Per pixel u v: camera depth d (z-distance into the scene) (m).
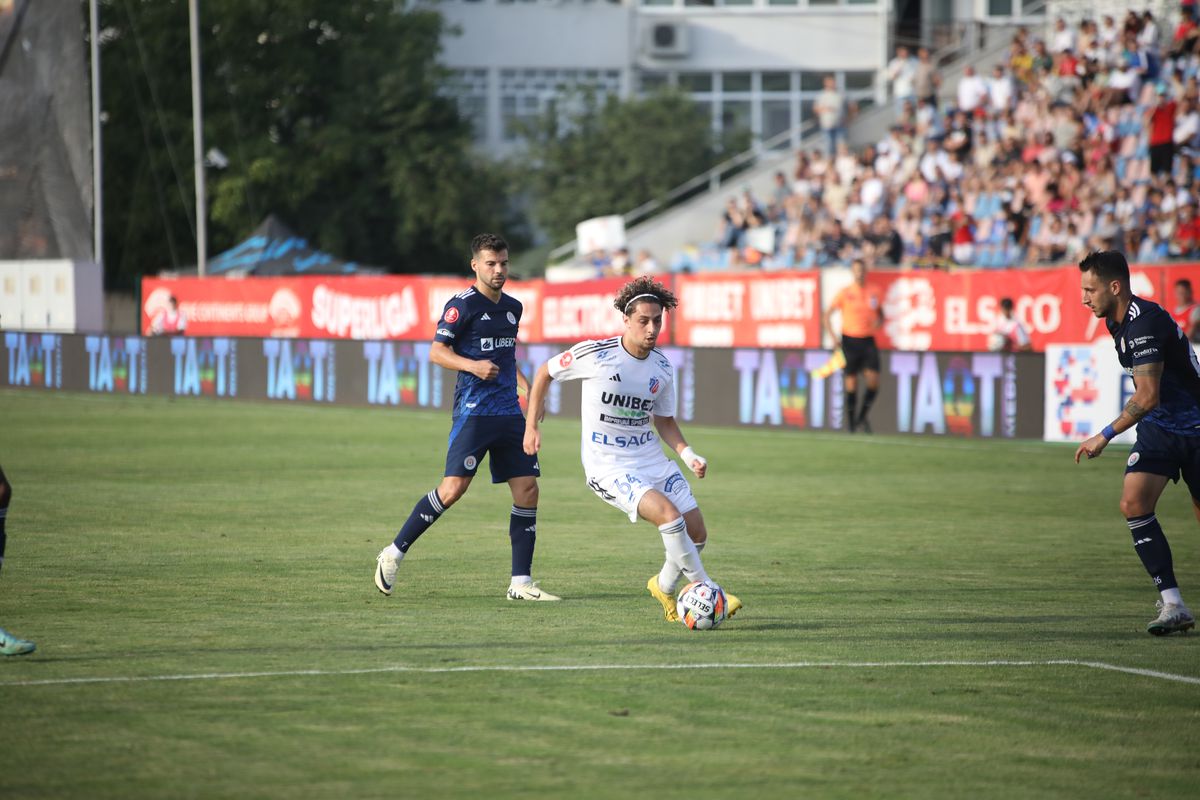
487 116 104.94
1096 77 59.25
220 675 12.58
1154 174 52.41
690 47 103.44
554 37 104.25
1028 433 38.47
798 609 16.23
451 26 103.19
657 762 10.17
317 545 20.88
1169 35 62.94
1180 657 13.70
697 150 89.94
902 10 89.94
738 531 22.98
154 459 33.50
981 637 14.63
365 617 15.46
